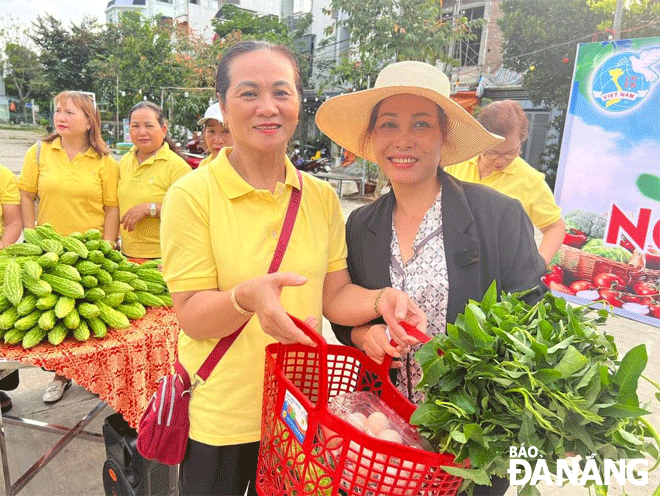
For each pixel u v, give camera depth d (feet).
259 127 4.52
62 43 112.98
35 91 118.73
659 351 14.44
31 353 6.67
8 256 7.62
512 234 5.21
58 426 9.64
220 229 4.65
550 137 41.68
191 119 68.18
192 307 4.45
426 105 4.99
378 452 3.14
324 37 69.21
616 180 17.90
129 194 11.65
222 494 5.09
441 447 3.31
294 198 4.99
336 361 4.85
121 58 87.66
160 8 146.61
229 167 4.73
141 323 7.88
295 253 4.92
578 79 18.62
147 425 4.96
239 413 4.89
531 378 3.02
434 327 5.24
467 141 5.64
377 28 36.40
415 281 5.26
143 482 6.89
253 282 3.86
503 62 41.93
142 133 11.37
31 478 8.27
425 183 5.36
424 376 3.50
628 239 17.80
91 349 6.91
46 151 11.19
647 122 17.02
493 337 3.38
